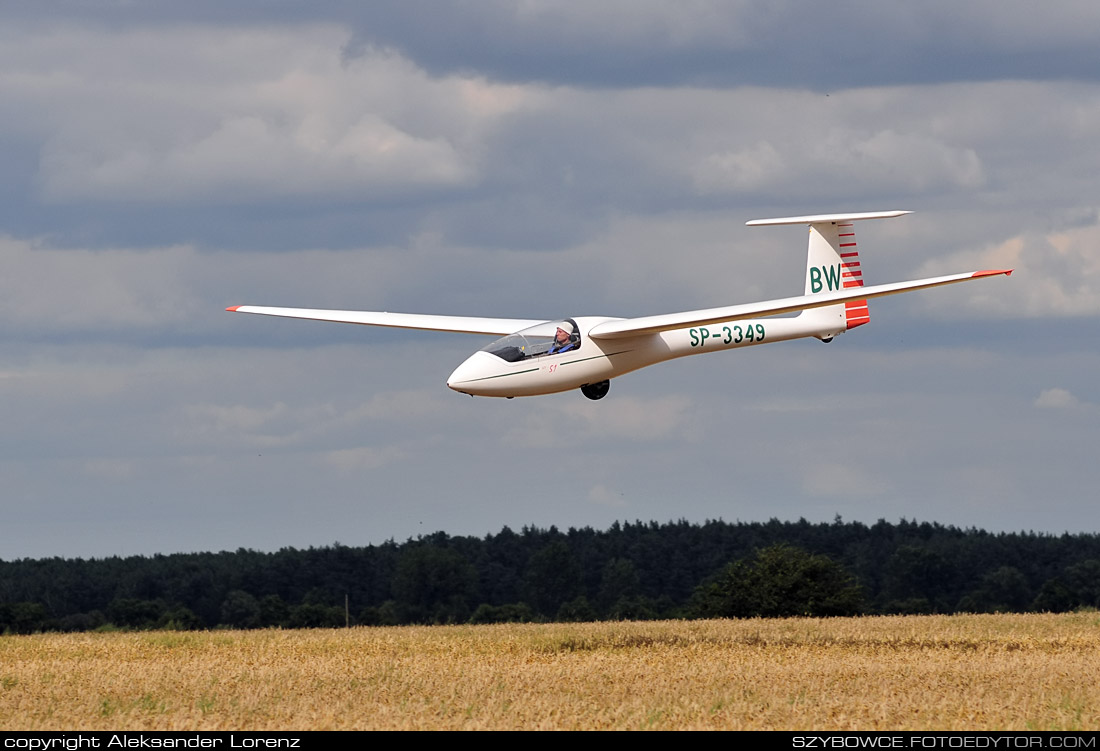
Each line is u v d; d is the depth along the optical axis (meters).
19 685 65.19
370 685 64.44
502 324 86.50
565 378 75.31
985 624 122.38
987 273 74.31
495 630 127.25
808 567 187.75
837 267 91.12
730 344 83.81
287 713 53.97
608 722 50.72
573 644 94.50
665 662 76.50
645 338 78.19
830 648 88.12
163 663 79.88
